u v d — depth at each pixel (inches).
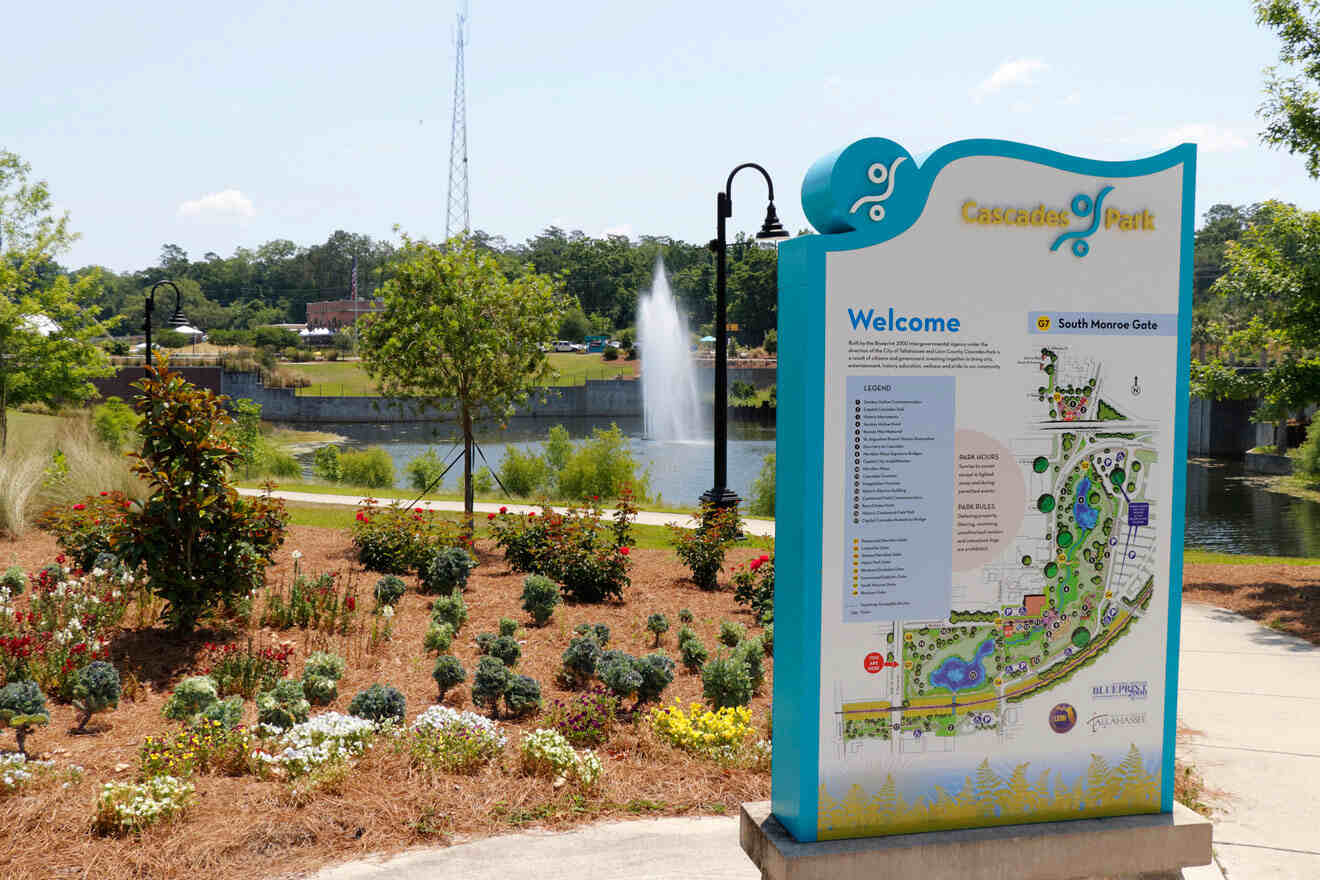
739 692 268.1
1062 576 151.9
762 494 973.2
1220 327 504.4
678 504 1301.7
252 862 170.4
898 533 144.9
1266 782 223.3
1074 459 151.6
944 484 146.3
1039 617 151.3
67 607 322.0
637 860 175.2
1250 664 328.5
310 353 4013.3
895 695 146.3
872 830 146.4
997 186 146.4
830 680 143.6
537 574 422.6
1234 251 484.7
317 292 6879.9
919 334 143.9
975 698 149.5
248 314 6540.4
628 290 5984.3
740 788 208.8
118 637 315.6
